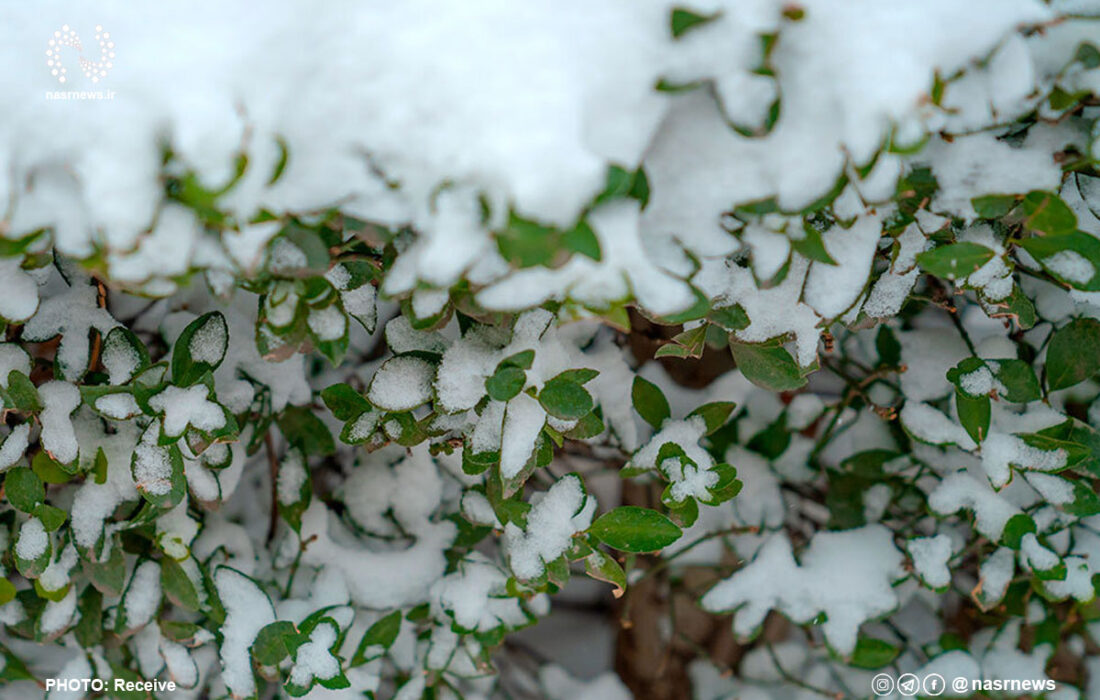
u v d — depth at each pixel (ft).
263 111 2.97
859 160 2.98
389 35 2.97
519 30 2.96
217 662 3.62
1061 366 3.37
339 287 3.17
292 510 3.51
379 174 2.99
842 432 3.68
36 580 3.34
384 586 3.56
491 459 3.23
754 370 3.27
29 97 2.96
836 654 3.55
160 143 2.96
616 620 4.64
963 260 3.10
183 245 2.98
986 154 3.09
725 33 2.97
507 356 3.20
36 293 3.14
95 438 3.34
